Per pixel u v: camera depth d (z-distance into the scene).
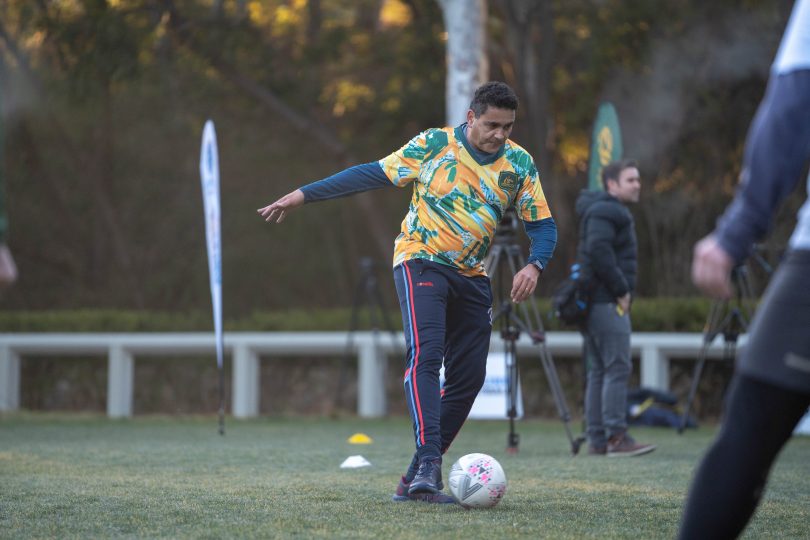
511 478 15.79
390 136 47.56
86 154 47.88
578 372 32.62
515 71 44.53
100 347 34.81
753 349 6.73
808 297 6.53
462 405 13.08
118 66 41.81
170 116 46.16
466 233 12.53
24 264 48.16
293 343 33.84
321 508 12.24
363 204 47.19
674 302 31.59
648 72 43.19
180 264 47.56
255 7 45.56
